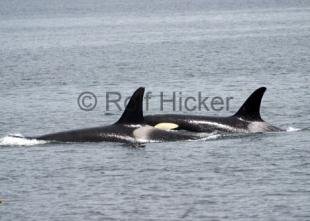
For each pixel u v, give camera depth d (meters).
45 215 75.38
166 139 108.38
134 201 79.31
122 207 77.50
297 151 101.00
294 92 171.12
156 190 83.19
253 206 76.88
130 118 109.12
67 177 89.12
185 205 77.69
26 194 82.44
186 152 101.12
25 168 93.75
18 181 87.81
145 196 81.06
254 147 104.12
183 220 73.38
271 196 80.12
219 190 82.69
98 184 85.88
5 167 94.56
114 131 108.12
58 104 161.50
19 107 156.38
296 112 140.25
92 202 79.19
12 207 78.00
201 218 73.75
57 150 102.94
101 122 137.12
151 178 88.00
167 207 77.19
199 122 116.25
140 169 92.19
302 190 81.88
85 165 94.56
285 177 87.44
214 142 107.88
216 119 116.56
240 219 73.12
